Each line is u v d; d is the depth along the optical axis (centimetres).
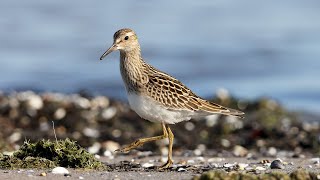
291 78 2356
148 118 1073
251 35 2997
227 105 1855
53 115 1728
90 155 1008
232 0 3675
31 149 1015
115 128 1638
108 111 1773
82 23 3119
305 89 2209
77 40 2852
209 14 3341
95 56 2653
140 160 1182
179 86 1080
